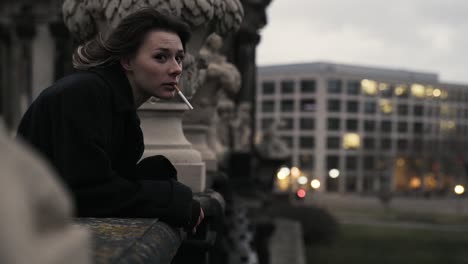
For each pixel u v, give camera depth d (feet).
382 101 353.51
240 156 43.96
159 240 3.98
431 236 127.13
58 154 4.91
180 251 7.11
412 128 363.76
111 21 8.14
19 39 61.62
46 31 59.31
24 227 1.34
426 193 298.15
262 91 359.46
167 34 5.61
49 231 1.49
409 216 182.70
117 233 3.78
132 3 7.98
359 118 346.33
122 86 5.52
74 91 5.03
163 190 5.11
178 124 8.84
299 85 345.72
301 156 343.46
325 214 105.91
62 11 8.97
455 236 128.88
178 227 5.24
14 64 63.05
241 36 60.29
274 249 63.41
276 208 103.50
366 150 339.57
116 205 4.90
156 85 5.66
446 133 363.15
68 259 1.50
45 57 59.93
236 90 12.24
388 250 102.63
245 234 29.22
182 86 8.66
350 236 119.34
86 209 4.89
